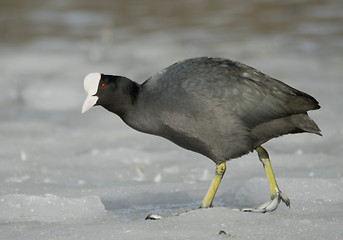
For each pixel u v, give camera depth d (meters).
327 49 24.23
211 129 8.20
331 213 8.19
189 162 12.07
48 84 20.11
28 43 26.47
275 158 11.92
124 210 8.96
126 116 8.68
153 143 13.82
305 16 31.03
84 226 7.76
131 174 11.26
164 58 23.22
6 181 10.57
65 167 11.73
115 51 24.62
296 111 8.27
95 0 36.97
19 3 36.09
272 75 20.62
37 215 8.57
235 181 10.40
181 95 8.25
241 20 30.48
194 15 32.09
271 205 8.44
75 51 24.84
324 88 18.64
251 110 8.24
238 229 7.36
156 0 36.75
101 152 12.84
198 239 7.02
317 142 13.34
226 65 8.52
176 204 9.27
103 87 8.49
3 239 7.48
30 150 13.02
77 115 16.80
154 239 7.05
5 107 17.56
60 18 31.69
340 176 10.24
